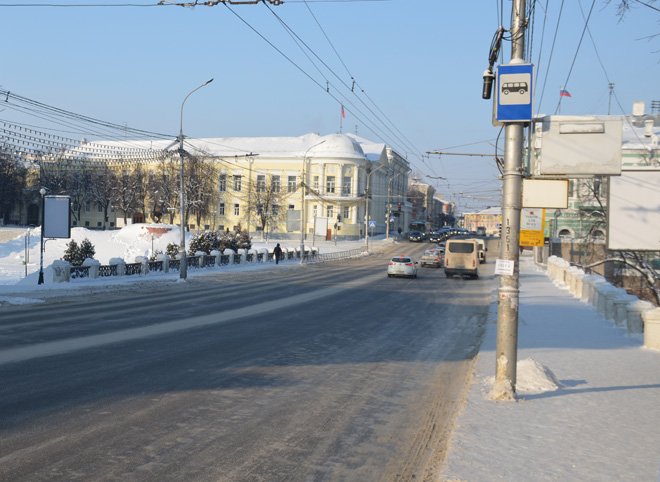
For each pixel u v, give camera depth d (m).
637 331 14.26
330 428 6.75
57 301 20.92
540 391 8.23
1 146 21.05
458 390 8.93
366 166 93.56
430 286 33.06
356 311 19.86
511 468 5.18
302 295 25.33
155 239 57.00
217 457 5.64
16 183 51.31
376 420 7.15
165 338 12.70
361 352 12.05
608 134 7.65
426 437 6.52
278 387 8.66
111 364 9.71
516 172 7.74
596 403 7.59
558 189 7.71
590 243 44.94
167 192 78.25
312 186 90.19
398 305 22.44
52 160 32.78
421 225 110.19
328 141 90.81
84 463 5.33
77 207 86.56
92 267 29.86
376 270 47.47
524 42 7.89
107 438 6.05
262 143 95.25
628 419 6.84
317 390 8.59
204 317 16.80
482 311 21.16
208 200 86.31
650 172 15.34
